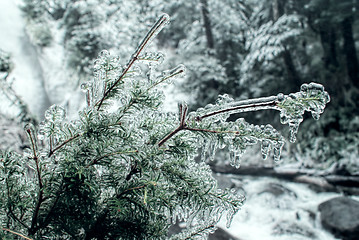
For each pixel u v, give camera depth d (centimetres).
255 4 1091
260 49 918
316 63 943
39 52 1681
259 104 90
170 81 97
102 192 94
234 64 1055
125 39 1174
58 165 86
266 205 598
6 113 582
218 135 92
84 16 1235
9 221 87
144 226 90
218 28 1094
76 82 1368
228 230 500
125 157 91
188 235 99
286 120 91
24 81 1441
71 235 87
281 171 761
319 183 689
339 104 888
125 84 95
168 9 1133
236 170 793
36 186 89
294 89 932
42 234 87
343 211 524
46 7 1595
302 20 886
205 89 996
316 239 507
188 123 92
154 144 92
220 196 94
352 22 904
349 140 809
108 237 89
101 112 91
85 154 86
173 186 93
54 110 87
